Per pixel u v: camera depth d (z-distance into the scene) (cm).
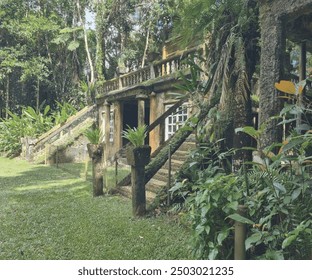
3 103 2173
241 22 500
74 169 1038
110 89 1362
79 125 1373
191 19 553
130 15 1981
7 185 751
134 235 389
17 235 390
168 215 464
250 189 286
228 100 503
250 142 500
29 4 2150
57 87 2189
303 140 253
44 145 1301
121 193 633
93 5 1880
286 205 254
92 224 436
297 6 375
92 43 2166
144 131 517
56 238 380
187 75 748
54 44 2159
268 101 396
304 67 543
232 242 261
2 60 1980
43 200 588
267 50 402
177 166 598
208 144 470
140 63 2103
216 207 260
